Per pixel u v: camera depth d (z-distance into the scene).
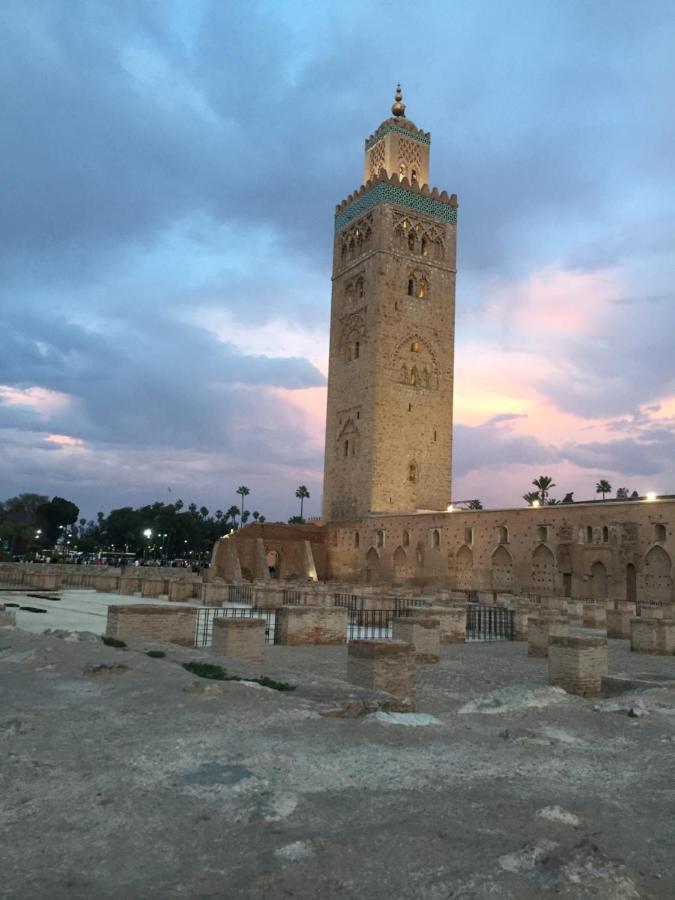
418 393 82.50
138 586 48.75
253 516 192.50
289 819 6.30
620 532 52.72
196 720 9.91
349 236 88.62
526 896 4.93
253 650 19.11
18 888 4.98
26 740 8.77
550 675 16.89
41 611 31.55
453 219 88.06
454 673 19.44
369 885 5.06
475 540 64.31
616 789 7.71
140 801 6.70
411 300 83.62
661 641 25.41
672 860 5.79
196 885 5.06
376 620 33.62
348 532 80.38
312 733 9.38
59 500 174.00
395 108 91.69
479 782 7.67
